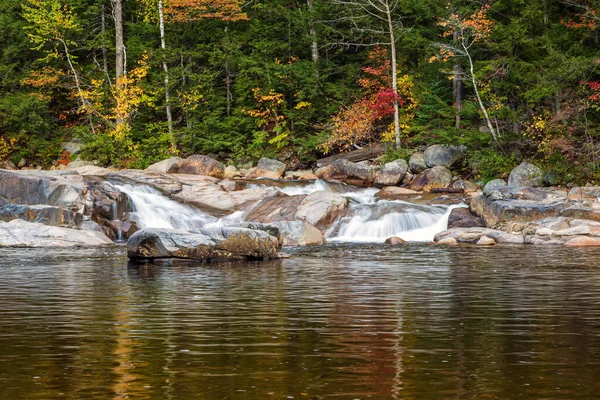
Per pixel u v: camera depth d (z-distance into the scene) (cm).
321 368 741
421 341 880
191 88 4616
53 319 1048
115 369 741
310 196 3098
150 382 688
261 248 2019
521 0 3981
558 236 2581
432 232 2939
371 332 940
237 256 1992
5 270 1730
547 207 2808
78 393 652
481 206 2953
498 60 3884
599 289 1379
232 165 4372
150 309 1142
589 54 3956
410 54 4962
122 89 4466
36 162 4619
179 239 1964
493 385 673
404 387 667
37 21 4422
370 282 1496
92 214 2975
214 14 4638
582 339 891
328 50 5159
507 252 2228
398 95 4391
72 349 839
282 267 1809
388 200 3384
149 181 3450
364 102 4475
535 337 904
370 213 3008
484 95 4122
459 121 4209
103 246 2469
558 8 4153
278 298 1266
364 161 4328
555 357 790
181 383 684
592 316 1066
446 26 4416
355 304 1191
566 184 3531
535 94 3750
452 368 740
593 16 3825
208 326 988
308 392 651
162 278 1571
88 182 3186
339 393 647
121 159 4359
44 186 2916
